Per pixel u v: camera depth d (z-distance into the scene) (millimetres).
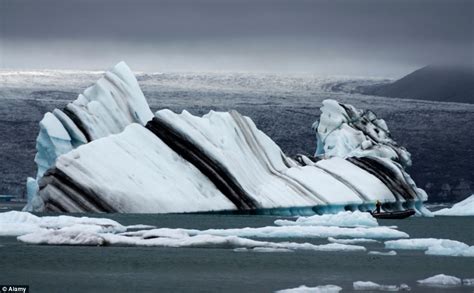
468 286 74312
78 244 95875
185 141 148250
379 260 90750
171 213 141875
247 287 74438
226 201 146000
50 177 136375
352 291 71062
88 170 137875
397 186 184625
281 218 148875
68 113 154625
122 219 130750
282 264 86938
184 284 75562
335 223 131625
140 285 74938
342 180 172500
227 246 96938
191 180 145750
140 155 144375
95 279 77438
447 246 100562
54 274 79562
